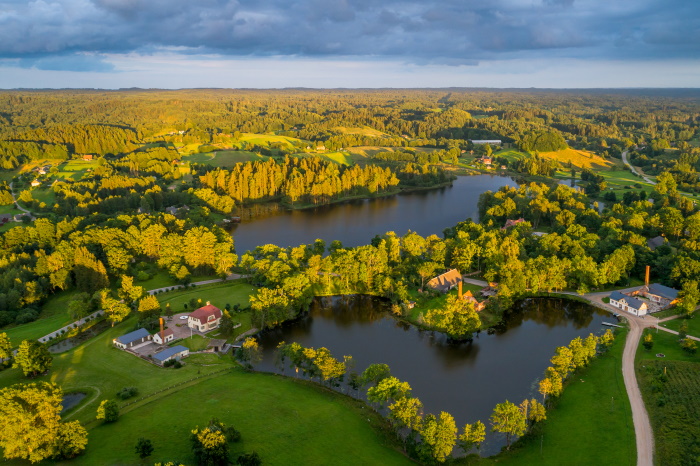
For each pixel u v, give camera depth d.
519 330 169.25
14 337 157.88
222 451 94.56
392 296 192.12
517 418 107.44
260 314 167.00
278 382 132.12
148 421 109.94
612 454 104.44
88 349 148.88
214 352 150.50
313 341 162.50
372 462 101.44
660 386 125.56
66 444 95.81
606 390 127.50
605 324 168.00
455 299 170.50
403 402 109.12
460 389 134.38
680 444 104.88
